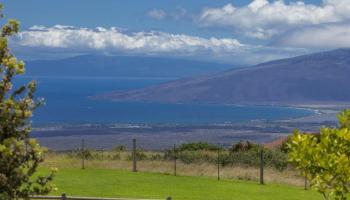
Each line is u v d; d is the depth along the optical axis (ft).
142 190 102.01
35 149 40.70
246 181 119.96
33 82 41.01
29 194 42.50
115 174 121.49
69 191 97.60
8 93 40.57
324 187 41.29
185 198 95.30
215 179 119.96
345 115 43.29
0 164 39.58
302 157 41.34
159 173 126.11
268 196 100.48
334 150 41.50
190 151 160.15
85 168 130.00
